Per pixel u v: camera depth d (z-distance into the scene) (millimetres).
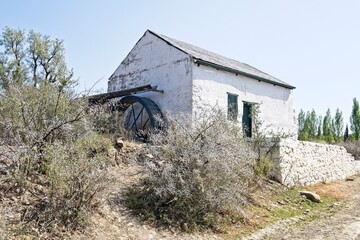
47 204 5332
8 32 19266
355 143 24000
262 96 15781
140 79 15414
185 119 8688
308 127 33781
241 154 8164
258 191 9664
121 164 8352
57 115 7016
